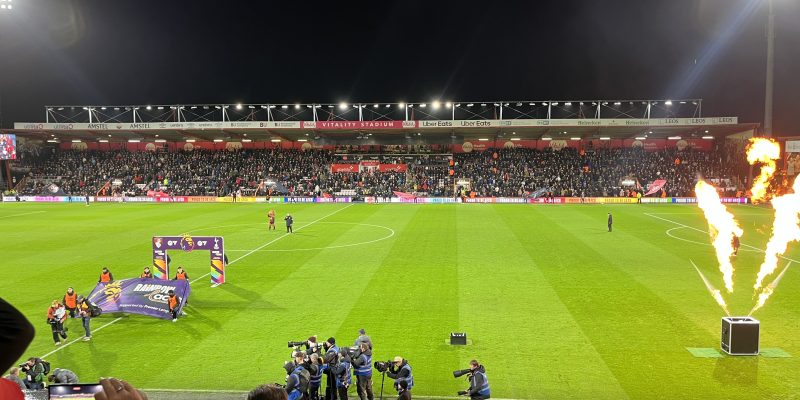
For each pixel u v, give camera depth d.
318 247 34.22
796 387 13.90
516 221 47.22
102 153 82.00
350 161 78.56
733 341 15.96
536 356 16.14
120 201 69.38
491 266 28.12
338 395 13.46
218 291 23.78
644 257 30.30
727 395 13.49
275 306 21.47
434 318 19.77
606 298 22.03
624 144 78.00
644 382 14.29
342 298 22.47
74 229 42.78
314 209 59.12
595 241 35.91
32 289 24.30
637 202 65.25
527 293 22.91
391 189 72.19
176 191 72.31
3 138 68.19
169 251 32.81
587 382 14.34
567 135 75.69
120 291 21.28
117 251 33.06
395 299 22.23
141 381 14.76
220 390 14.11
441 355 16.36
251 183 74.62
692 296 22.25
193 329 18.92
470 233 39.97
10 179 74.31
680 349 16.55
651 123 63.72
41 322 19.88
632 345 16.91
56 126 68.50
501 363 15.67
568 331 18.22
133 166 79.00
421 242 35.91
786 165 61.50
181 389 14.20
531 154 78.31
